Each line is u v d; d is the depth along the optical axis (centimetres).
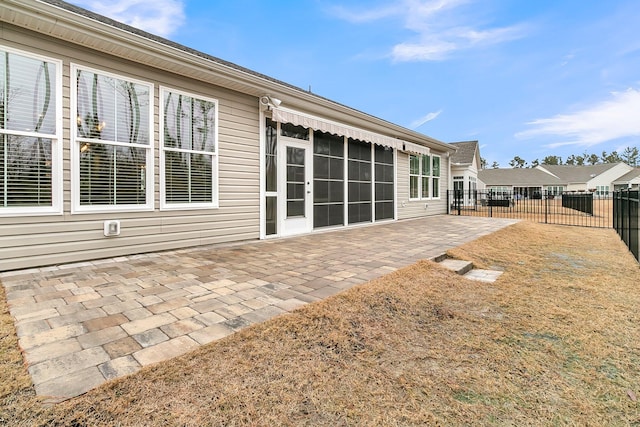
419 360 218
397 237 699
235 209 617
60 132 415
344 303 292
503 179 4116
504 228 859
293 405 168
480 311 305
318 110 759
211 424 151
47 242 411
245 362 199
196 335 227
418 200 1234
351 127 857
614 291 369
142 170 495
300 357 210
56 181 414
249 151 639
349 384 188
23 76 389
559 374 206
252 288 333
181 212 539
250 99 639
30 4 357
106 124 455
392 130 1017
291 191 727
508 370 209
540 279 416
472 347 237
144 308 276
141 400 162
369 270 408
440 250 543
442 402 177
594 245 688
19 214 388
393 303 305
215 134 582
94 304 283
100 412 153
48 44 405
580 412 172
